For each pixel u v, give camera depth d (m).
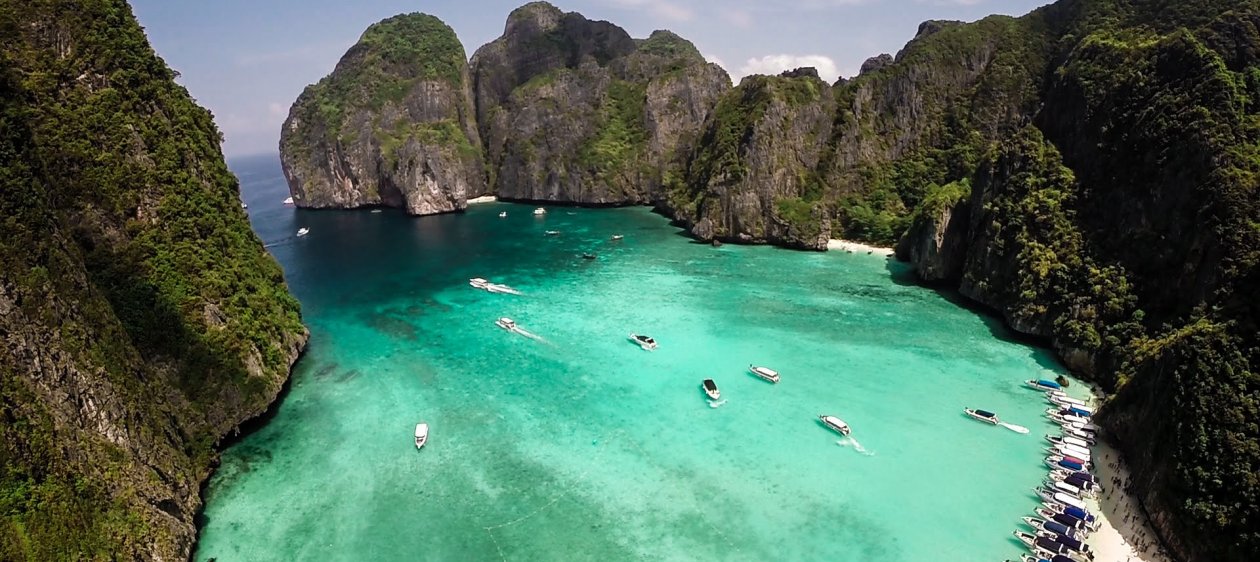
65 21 71.94
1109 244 78.25
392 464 57.16
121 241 65.88
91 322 49.84
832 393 68.00
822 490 52.44
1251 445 43.66
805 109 152.62
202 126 83.94
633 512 50.25
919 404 65.44
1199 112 73.38
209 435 58.16
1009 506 50.16
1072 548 45.00
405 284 113.44
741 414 64.25
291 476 55.62
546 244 143.00
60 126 65.81
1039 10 157.75
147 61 78.56
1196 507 43.56
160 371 59.16
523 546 46.91
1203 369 48.31
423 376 74.44
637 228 158.12
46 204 52.28
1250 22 80.62
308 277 119.38
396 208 198.12
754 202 139.25
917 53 156.38
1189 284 65.38
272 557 46.19
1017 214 90.62
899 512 49.78
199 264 68.75
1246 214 62.91
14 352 40.75
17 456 37.97
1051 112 99.62
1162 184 74.44
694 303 97.56
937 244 104.12
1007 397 66.50
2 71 59.00
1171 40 83.69
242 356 65.31
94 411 44.88
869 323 87.31
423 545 47.22
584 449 58.81
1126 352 66.62
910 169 150.12
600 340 83.75
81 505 39.84
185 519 47.81
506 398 68.69
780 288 104.06
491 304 100.19
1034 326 80.12
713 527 48.53
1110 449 56.84
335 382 73.12
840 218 143.50
